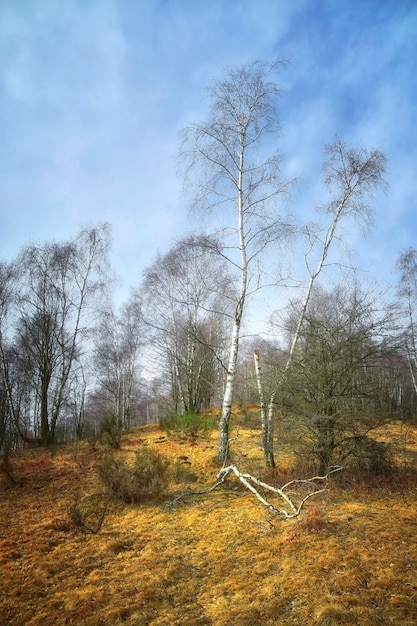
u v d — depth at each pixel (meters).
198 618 4.21
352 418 8.50
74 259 19.73
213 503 7.86
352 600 4.15
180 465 9.83
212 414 17.72
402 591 4.25
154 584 4.91
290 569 5.04
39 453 14.15
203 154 11.20
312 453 8.72
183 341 20.91
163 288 20.66
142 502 8.09
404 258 22.84
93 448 13.48
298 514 6.33
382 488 7.93
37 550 5.98
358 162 10.66
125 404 27.61
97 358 27.48
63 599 4.68
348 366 8.54
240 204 11.24
